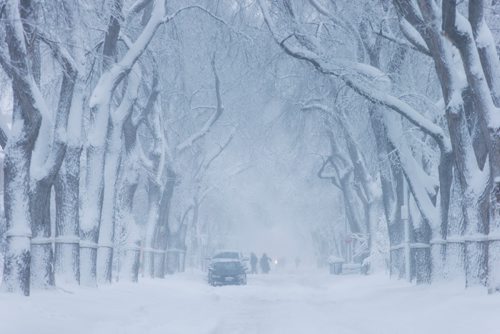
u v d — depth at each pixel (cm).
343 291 4378
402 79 3288
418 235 3225
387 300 2823
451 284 2680
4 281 2241
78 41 2594
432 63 3372
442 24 2133
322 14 3566
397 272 4378
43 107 2492
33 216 2502
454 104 2359
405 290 3084
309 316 2302
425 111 3347
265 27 4134
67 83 2581
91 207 3142
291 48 2933
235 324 2023
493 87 2153
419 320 2009
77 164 2900
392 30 3328
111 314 2225
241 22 4134
